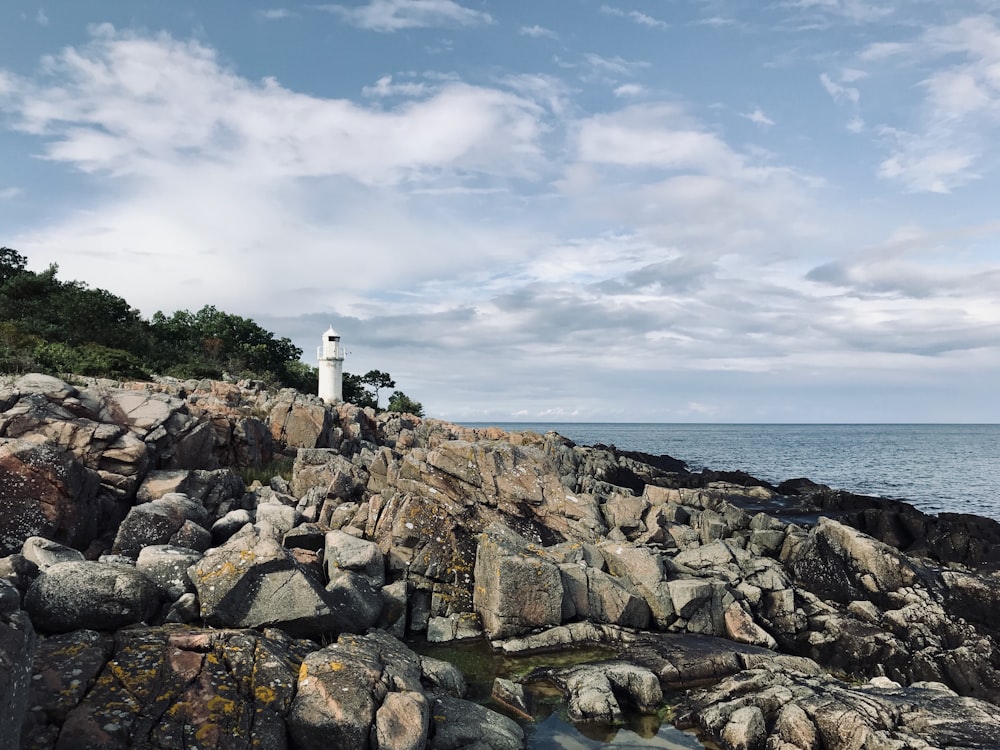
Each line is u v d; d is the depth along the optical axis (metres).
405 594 15.22
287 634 11.55
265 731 8.52
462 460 20.36
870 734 9.77
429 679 11.59
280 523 17.39
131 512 14.96
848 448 136.25
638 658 13.62
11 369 36.09
